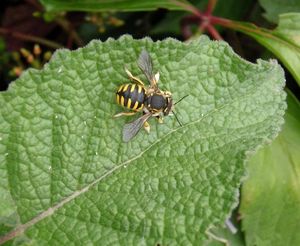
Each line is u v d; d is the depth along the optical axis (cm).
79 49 11
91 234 11
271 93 11
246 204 13
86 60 11
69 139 11
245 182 13
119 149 11
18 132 11
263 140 10
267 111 11
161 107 11
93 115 11
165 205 10
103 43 11
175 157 11
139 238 10
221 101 11
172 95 11
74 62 11
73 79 11
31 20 18
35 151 11
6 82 18
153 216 10
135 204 11
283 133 13
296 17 14
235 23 14
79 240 11
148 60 11
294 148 13
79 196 11
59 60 11
